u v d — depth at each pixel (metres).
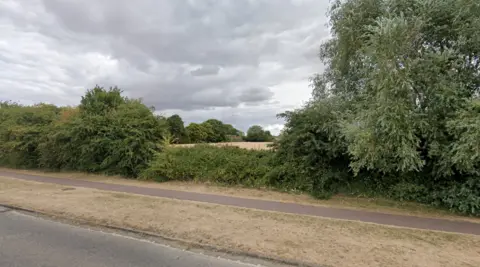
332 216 7.18
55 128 14.91
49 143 14.62
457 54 7.50
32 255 4.65
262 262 4.50
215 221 6.46
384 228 6.19
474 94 7.16
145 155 13.02
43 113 17.39
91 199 8.57
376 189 9.30
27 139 15.95
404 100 6.96
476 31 7.07
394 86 6.79
